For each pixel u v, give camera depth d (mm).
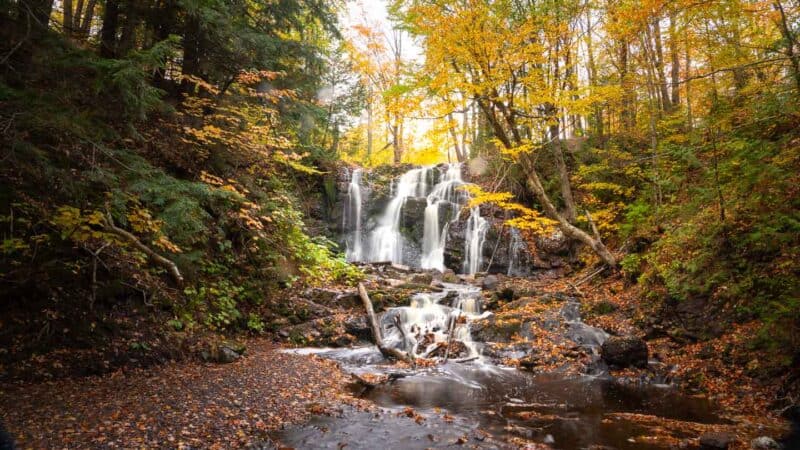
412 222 19344
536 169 18703
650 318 10344
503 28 10172
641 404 7082
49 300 6258
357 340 10758
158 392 5805
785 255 7836
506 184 18969
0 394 4988
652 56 14484
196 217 7121
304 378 7488
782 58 6926
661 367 8734
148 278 7754
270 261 11672
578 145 19281
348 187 19922
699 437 5574
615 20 11648
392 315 11414
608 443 5469
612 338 9188
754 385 7270
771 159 6980
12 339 5715
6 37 5488
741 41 11211
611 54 15867
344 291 12375
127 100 5824
